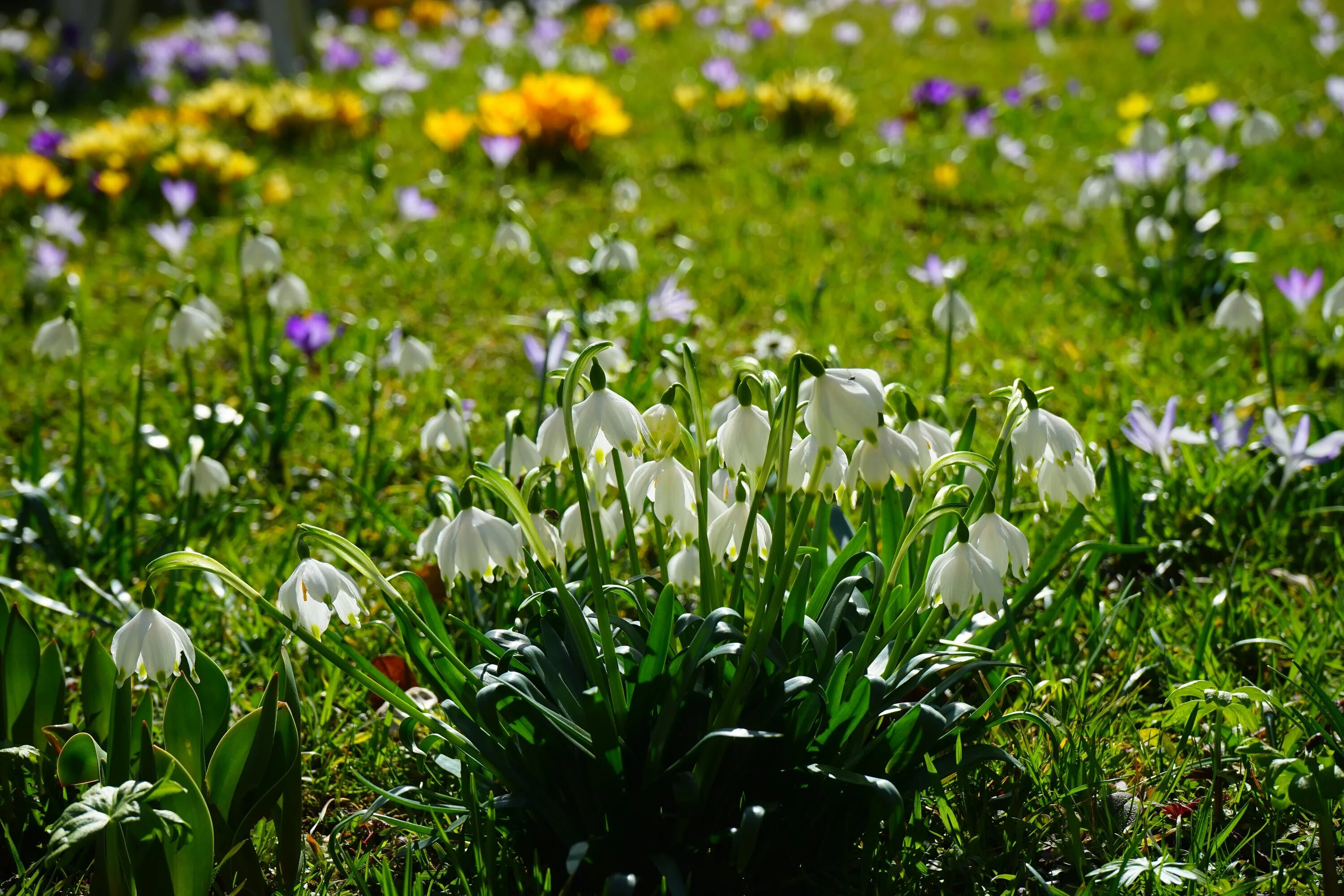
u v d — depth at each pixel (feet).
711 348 15.21
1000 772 6.93
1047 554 7.30
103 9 47.62
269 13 42.83
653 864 6.13
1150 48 36.50
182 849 5.86
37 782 6.99
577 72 42.34
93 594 9.74
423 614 6.53
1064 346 14.32
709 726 5.95
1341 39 34.12
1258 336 14.25
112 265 20.07
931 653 6.49
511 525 6.13
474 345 15.90
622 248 12.19
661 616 5.80
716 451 6.81
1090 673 8.23
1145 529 9.80
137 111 29.17
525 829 6.43
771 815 6.14
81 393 10.29
